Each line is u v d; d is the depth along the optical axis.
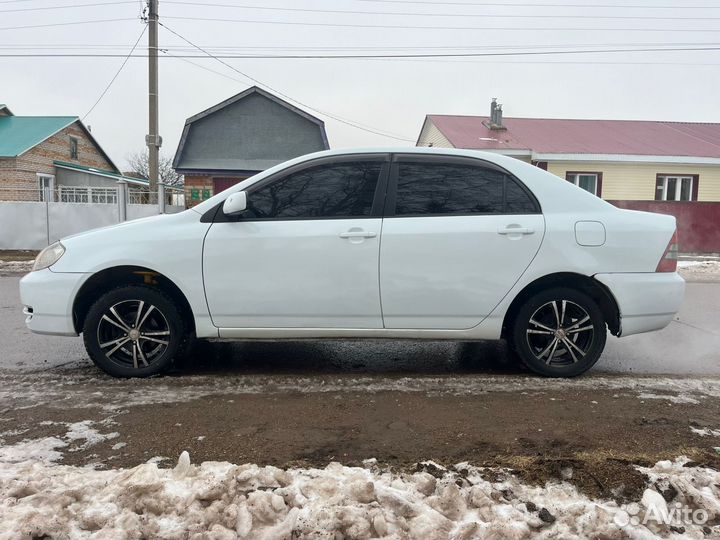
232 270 3.96
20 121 28.03
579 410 3.51
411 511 2.29
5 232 15.52
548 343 4.19
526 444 2.97
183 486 2.41
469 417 3.37
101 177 27.50
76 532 2.16
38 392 3.84
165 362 4.13
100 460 2.78
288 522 2.19
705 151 18.73
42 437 3.05
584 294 4.11
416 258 3.94
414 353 5.05
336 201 4.04
